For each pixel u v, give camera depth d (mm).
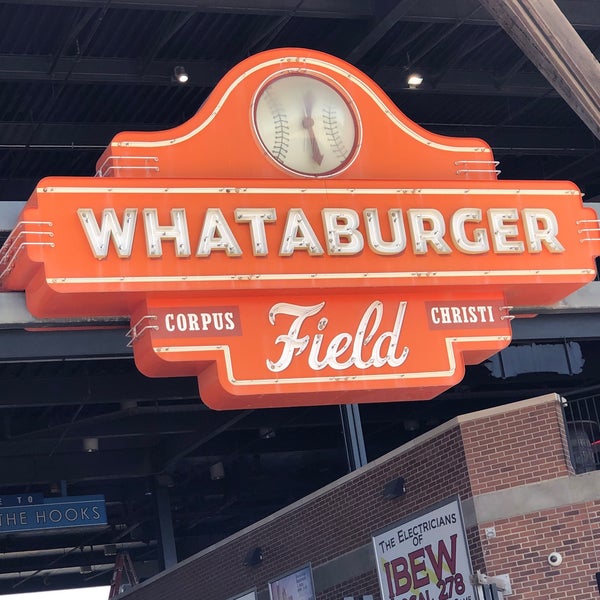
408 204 15547
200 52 22766
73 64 21828
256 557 25906
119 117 24922
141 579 48781
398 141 16094
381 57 23688
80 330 16062
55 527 33969
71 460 35875
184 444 35438
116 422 34500
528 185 16172
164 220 14500
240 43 22641
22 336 16328
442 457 20812
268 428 35812
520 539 19750
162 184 14625
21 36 21250
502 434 20219
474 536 20078
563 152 28766
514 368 33281
